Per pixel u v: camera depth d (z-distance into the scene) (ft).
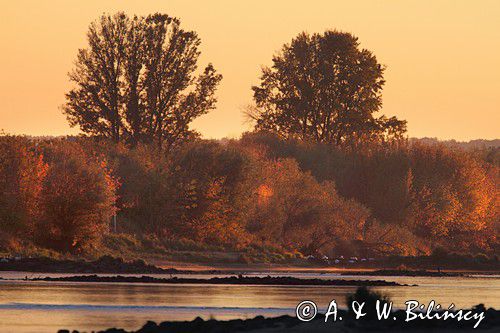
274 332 237.25
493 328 253.03
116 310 325.21
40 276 531.91
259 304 360.28
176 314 314.35
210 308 336.70
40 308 328.90
